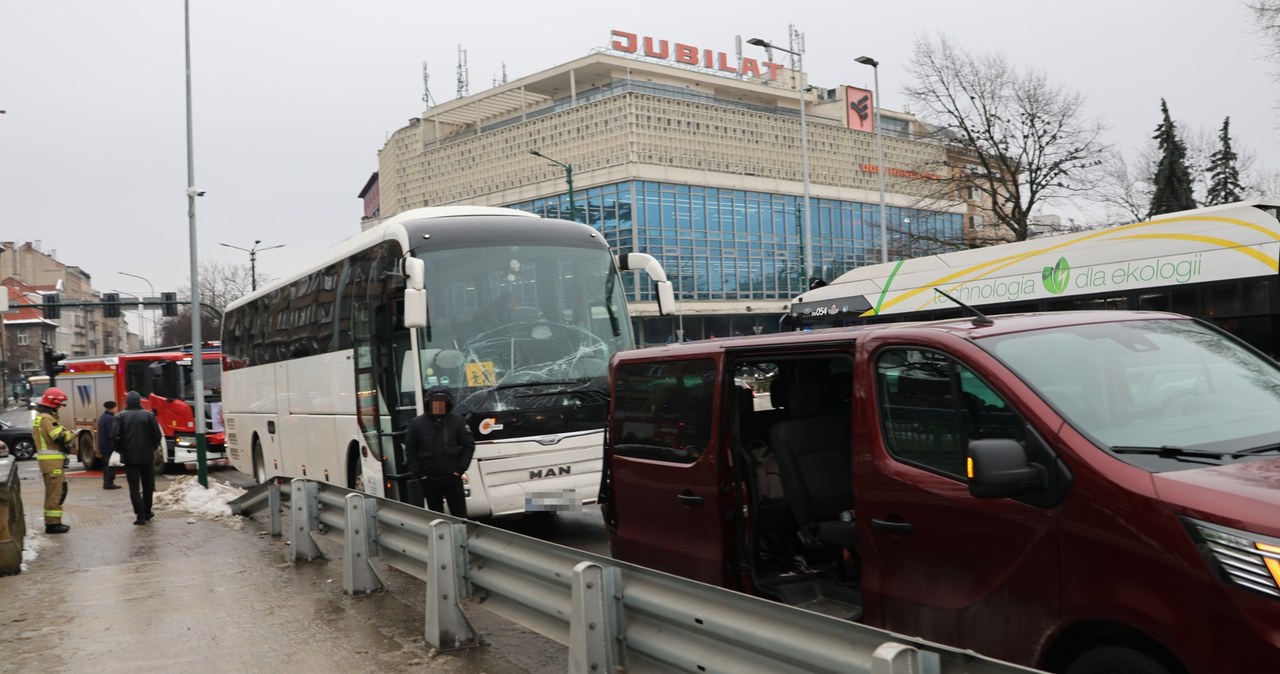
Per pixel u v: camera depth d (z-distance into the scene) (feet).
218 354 84.79
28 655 24.14
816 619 12.23
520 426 35.65
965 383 14.48
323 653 22.56
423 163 360.28
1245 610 10.78
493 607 21.21
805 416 19.48
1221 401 14.38
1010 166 112.37
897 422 15.46
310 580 31.09
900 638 10.91
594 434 36.76
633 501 21.45
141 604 29.12
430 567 22.52
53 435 46.57
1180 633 11.30
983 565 13.71
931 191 123.75
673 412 20.43
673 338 279.28
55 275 518.37
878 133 137.90
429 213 40.45
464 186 346.33
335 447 43.78
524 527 40.47
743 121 314.55
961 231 123.75
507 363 36.14
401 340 36.70
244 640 24.22
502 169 332.39
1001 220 114.62
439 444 32.01
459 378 35.35
